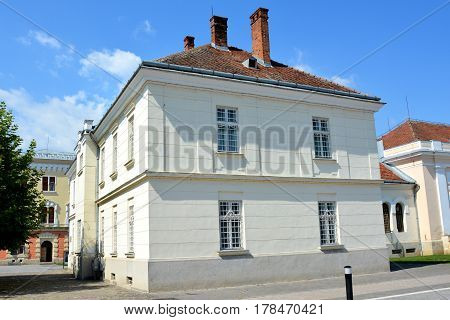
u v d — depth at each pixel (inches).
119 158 835.4
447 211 1338.6
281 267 725.9
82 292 675.4
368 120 892.6
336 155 834.8
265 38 935.0
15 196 786.2
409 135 1430.9
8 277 1129.4
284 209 753.0
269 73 850.8
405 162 1391.5
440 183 1347.2
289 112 796.0
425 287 585.0
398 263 1001.5
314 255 764.0
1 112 804.0
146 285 623.2
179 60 732.7
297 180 772.0
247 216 716.0
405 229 1291.8
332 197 812.0
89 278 994.1
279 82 775.1
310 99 816.9
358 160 858.8
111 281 839.1
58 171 2402.8
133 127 748.6
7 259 2150.6
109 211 900.0
